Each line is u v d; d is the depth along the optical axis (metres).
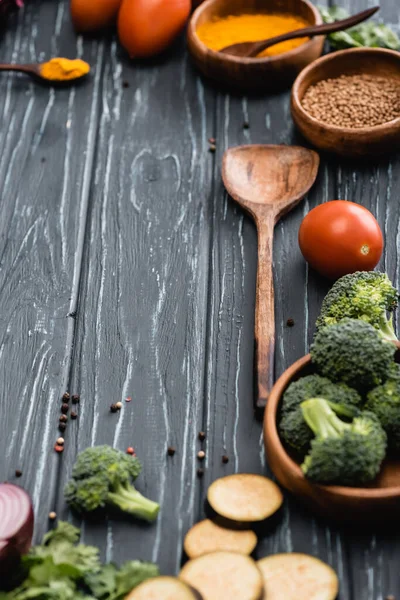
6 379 1.62
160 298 1.75
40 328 1.71
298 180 1.91
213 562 1.26
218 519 1.36
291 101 1.98
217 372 1.61
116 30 2.32
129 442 1.51
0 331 1.71
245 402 1.56
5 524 1.31
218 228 1.87
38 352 1.67
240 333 1.67
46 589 1.23
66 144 2.07
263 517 1.33
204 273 1.79
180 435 1.52
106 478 1.37
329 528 1.37
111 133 2.09
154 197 1.94
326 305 1.60
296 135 2.05
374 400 1.39
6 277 1.80
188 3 2.20
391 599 1.28
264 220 1.82
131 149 2.05
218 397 1.57
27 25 2.35
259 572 1.25
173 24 2.18
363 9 2.34
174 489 1.44
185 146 2.05
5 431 1.54
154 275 1.79
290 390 1.41
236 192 1.89
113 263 1.82
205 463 1.47
